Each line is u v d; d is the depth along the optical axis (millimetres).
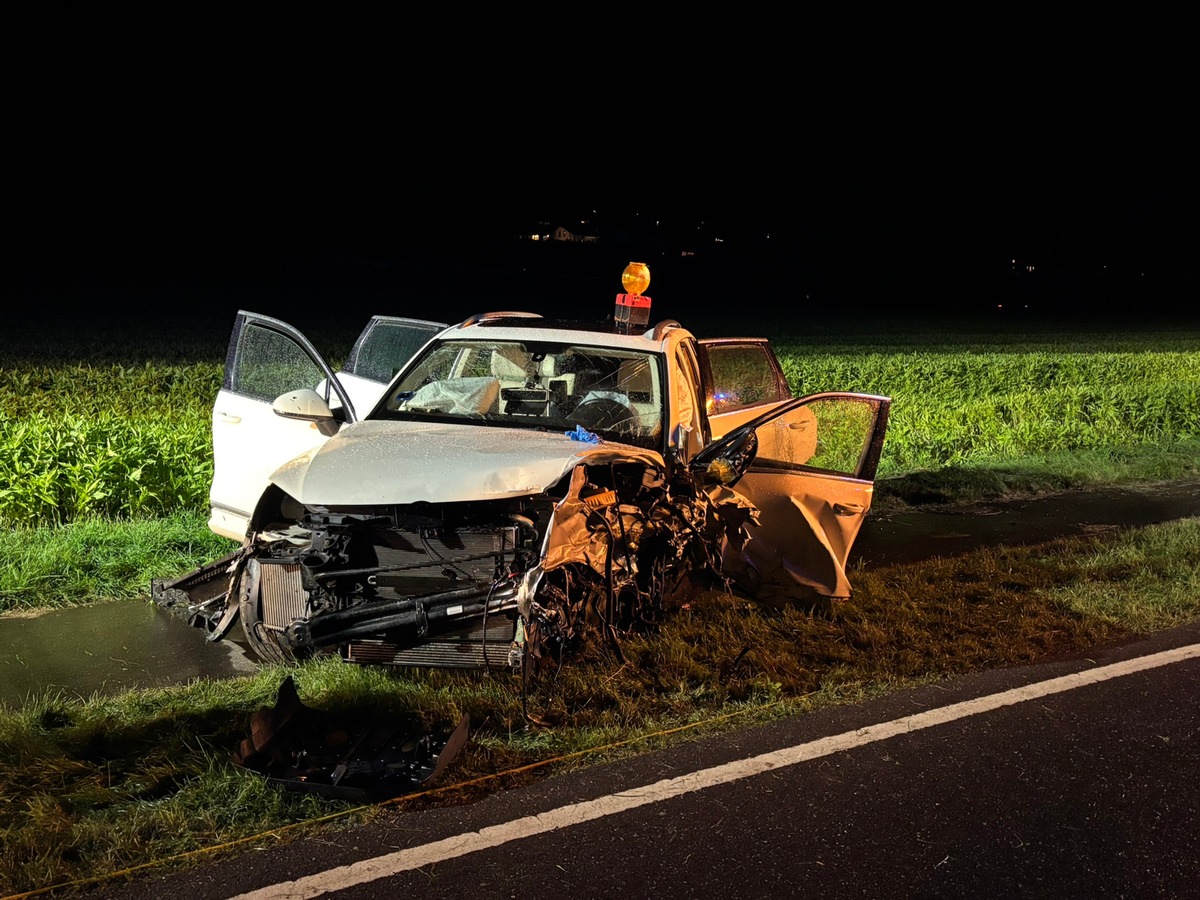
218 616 5613
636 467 5652
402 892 3467
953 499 10516
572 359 6441
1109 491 11305
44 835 3650
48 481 7797
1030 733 4930
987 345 36281
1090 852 3896
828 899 3541
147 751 4379
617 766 4438
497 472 4992
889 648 5961
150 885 3459
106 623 5918
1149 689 5520
